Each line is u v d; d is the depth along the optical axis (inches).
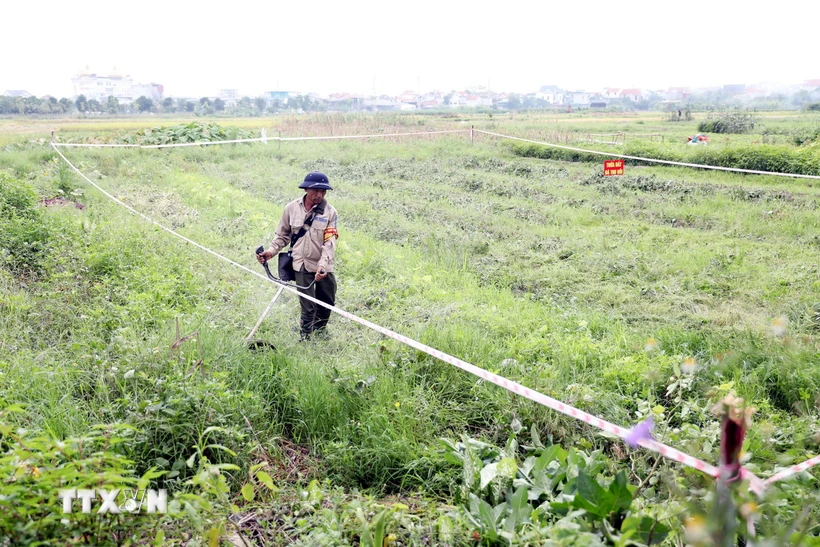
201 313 255.1
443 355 163.5
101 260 309.6
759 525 130.0
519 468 156.1
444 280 347.6
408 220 506.3
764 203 549.3
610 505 116.1
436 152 925.8
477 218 508.4
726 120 1440.7
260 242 396.8
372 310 290.8
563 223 493.4
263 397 197.3
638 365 218.4
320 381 200.4
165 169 684.1
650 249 411.5
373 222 491.2
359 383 199.3
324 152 903.1
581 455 159.6
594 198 590.2
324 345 247.1
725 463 108.9
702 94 6417.3
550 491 142.7
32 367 196.9
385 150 936.9
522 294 336.5
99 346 214.2
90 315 243.3
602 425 126.4
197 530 129.1
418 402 192.9
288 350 234.5
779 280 335.6
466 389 209.5
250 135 1086.4
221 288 303.0
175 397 165.2
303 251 251.8
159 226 376.5
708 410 186.5
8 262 308.5
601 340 259.1
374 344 232.4
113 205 470.0
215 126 1017.5
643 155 866.8
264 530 141.9
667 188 624.7
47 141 897.5
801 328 267.6
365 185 674.2
